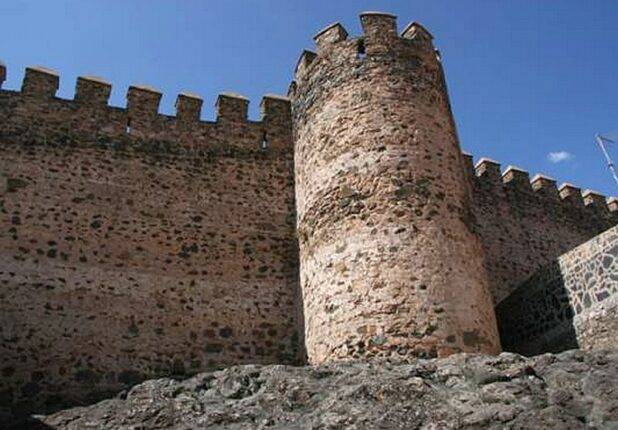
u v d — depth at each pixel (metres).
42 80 14.12
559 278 11.79
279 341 12.80
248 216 14.12
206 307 12.73
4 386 10.72
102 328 11.80
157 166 14.05
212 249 13.45
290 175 15.04
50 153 13.27
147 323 12.15
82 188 13.12
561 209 18.98
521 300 12.91
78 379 11.17
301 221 13.02
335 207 12.05
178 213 13.62
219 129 15.17
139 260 12.77
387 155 12.09
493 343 10.72
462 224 11.77
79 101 14.22
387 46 13.65
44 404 10.76
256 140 15.32
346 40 13.98
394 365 9.56
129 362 11.65
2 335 11.11
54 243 12.30
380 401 8.35
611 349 9.08
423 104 12.99
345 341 10.68
